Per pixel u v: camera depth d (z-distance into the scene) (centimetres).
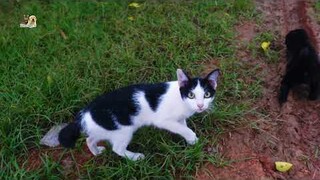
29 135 110
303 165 103
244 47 139
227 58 134
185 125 105
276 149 106
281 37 145
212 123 111
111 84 124
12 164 102
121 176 98
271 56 134
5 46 137
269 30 148
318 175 100
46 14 154
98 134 97
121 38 142
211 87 96
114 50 136
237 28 149
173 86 97
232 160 102
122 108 95
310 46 126
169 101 96
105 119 94
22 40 139
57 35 144
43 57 134
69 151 106
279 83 125
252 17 153
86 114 95
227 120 111
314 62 116
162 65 130
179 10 157
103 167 100
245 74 128
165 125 100
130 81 125
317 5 155
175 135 107
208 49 137
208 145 106
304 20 150
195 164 100
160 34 144
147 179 97
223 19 150
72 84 121
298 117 116
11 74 127
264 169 101
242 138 108
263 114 116
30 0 162
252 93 122
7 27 147
